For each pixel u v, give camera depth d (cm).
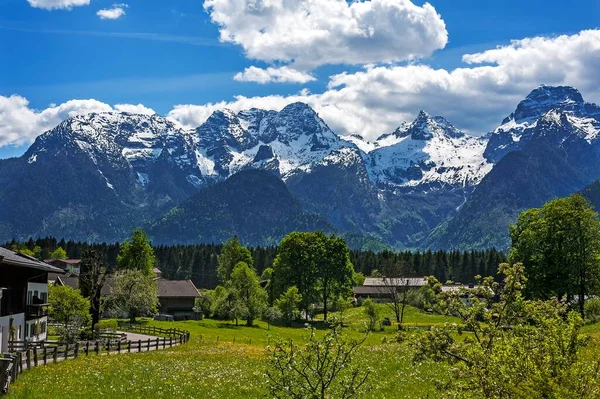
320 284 12575
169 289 13388
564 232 6731
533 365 1622
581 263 6631
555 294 6725
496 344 1778
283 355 1742
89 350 5244
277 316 11456
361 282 18312
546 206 6994
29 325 6262
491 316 1998
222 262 17275
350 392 1789
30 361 4166
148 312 11000
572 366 1611
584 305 6975
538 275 6825
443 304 2080
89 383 3538
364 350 5325
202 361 4900
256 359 5100
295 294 11694
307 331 1797
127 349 5878
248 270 12062
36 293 6750
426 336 2003
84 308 7994
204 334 9000
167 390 3456
